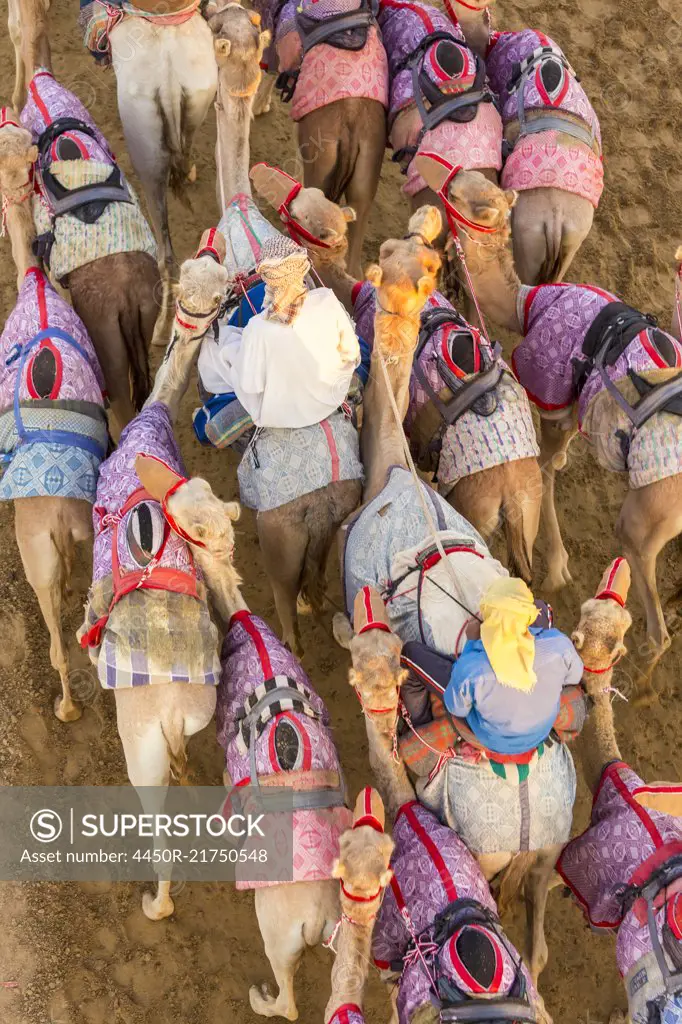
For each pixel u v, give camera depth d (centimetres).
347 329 1061
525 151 1359
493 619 850
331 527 1109
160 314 1459
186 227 1639
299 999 1113
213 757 1236
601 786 1034
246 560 1378
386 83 1416
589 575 1451
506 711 880
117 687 952
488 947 849
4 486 1080
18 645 1273
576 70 1997
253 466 1098
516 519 1141
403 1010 864
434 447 1159
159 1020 1084
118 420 1298
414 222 1079
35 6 1473
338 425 1105
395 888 930
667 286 1762
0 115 1252
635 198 1845
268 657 995
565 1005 1152
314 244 1194
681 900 885
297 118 1417
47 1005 1077
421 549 1024
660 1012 870
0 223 1468
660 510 1173
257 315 1055
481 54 1509
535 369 1266
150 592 961
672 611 1434
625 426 1181
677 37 2083
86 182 1214
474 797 939
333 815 928
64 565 1102
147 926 1130
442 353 1139
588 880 991
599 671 1010
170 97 1348
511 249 1395
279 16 1475
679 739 1345
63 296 1389
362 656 902
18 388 1104
